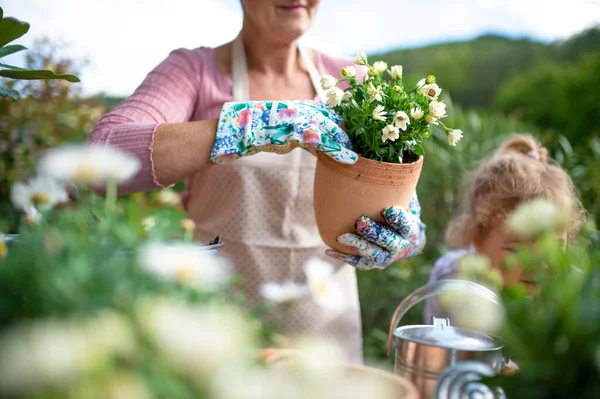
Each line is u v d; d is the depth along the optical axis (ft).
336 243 4.10
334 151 3.73
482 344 2.62
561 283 2.26
